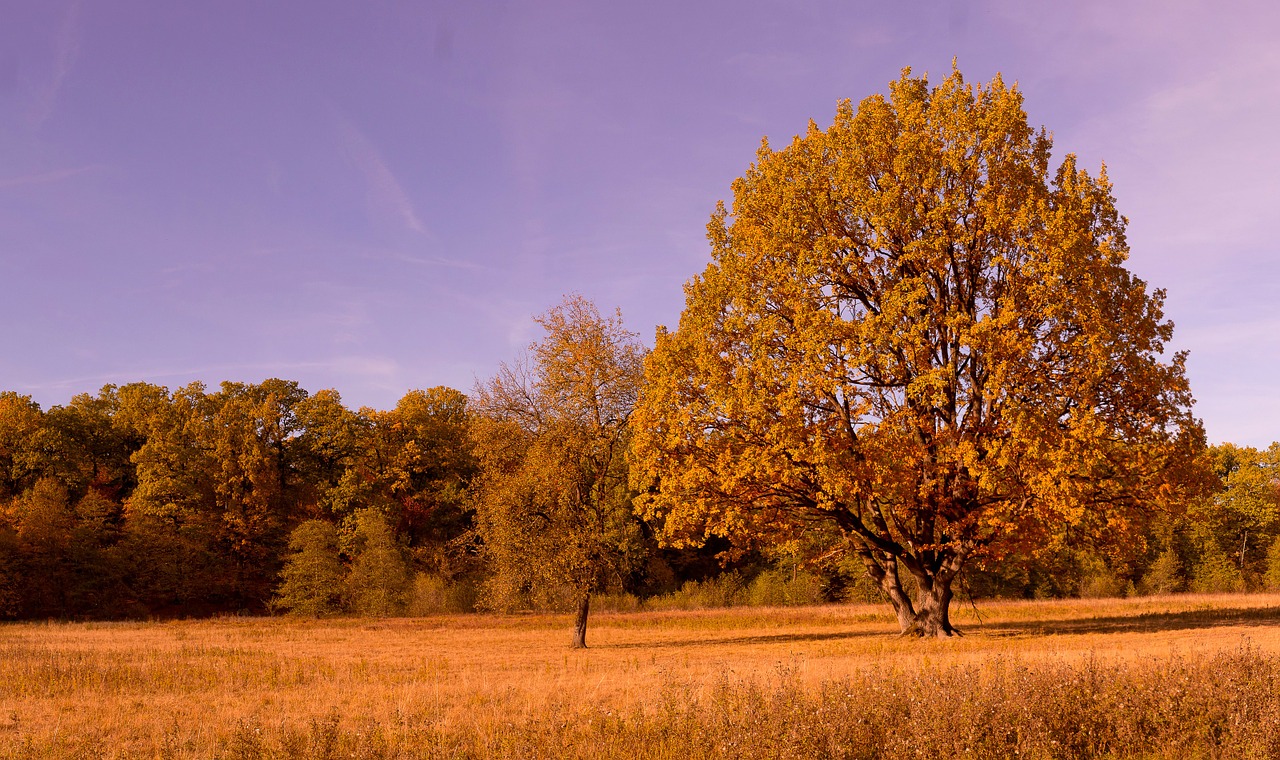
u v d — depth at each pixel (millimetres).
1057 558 61031
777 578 59000
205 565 58750
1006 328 23250
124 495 65938
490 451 30312
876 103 27141
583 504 29797
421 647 30969
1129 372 24172
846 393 24406
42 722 13977
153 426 61656
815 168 27859
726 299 27828
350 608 52156
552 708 12414
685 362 27328
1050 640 23781
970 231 25688
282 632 38844
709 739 10078
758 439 25391
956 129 26141
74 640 33156
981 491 24594
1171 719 10047
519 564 29125
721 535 27781
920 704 10430
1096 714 10273
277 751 10445
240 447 62406
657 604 56219
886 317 23750
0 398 63750
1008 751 9695
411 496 69062
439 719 12867
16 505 54594
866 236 27016
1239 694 10508
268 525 61469
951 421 25141
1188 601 45188
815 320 24281
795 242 26672
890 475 24359
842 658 21047
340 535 60312
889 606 47719
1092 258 24062
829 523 29516
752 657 23516
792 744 9336
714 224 30312
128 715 14414
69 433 63844
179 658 24312
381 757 10258
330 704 15352
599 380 30078
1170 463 24672
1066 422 23344
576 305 30562
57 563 52781
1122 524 24125
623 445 30422
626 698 14352
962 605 46125
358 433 68750
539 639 34906
